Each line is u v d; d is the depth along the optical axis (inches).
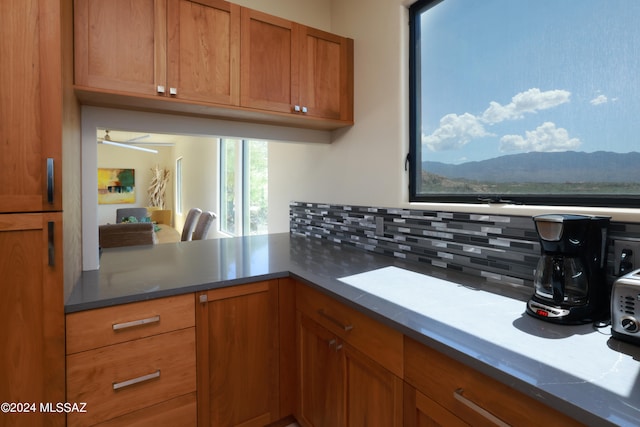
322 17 97.6
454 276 57.9
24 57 42.0
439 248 64.3
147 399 51.4
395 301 45.1
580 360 29.1
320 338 56.2
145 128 69.7
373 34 80.0
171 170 356.8
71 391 46.0
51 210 43.8
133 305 49.8
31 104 42.4
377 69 78.8
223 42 67.1
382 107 77.5
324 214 98.1
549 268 40.1
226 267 65.7
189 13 63.7
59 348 44.9
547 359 29.3
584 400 23.6
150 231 107.0
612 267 41.2
